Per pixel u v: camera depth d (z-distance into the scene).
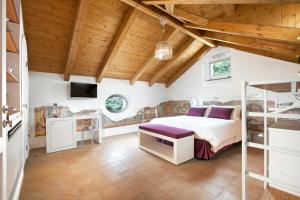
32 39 3.08
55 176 2.36
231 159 3.01
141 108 5.83
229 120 3.71
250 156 3.09
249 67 4.06
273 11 2.00
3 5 0.95
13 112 1.76
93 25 3.19
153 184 2.14
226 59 4.69
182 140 2.84
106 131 4.91
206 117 4.29
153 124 3.77
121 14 3.14
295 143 1.25
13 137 1.62
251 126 3.94
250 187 2.04
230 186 2.08
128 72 5.05
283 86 1.55
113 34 3.51
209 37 3.80
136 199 1.83
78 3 2.63
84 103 4.53
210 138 2.86
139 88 5.76
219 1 1.72
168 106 6.43
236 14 2.45
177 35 4.05
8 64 1.78
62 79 4.18
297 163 1.26
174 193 1.93
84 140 4.43
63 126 3.60
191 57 5.29
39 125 3.84
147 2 2.54
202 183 2.15
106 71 4.62
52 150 3.45
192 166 2.70
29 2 2.53
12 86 1.98
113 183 2.17
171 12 2.47
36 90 3.81
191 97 5.55
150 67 5.15
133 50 4.20
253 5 2.23
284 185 1.10
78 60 3.90
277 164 1.38
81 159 3.03
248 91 4.01
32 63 3.60
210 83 5.03
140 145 3.67
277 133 1.34
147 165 2.75
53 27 2.99
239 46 4.20
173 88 6.22
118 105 5.53
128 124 5.44
